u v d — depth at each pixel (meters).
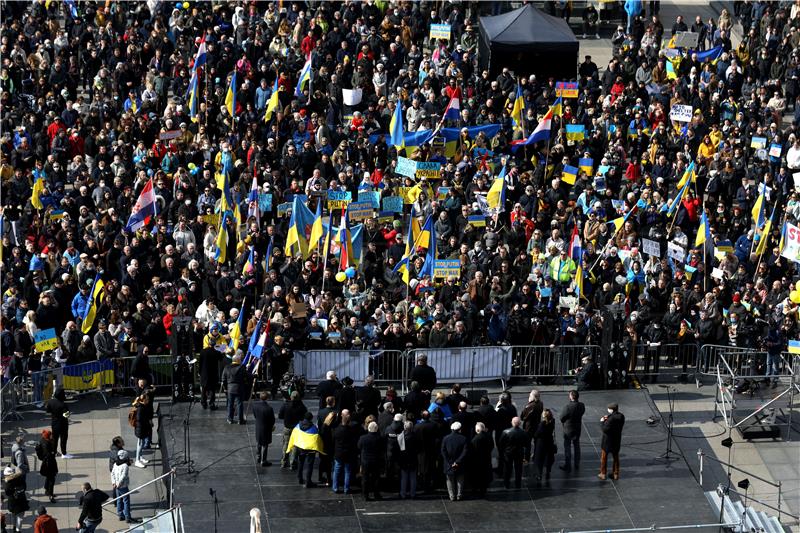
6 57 137.88
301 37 144.50
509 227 121.12
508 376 108.12
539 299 111.56
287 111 131.25
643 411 105.62
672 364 111.06
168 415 102.19
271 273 109.12
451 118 130.50
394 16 146.75
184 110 130.50
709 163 130.00
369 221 117.00
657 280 113.62
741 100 140.25
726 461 102.00
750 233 120.44
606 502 95.50
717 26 155.12
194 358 105.12
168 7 148.00
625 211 122.06
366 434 92.19
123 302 106.62
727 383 109.25
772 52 146.50
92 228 113.38
